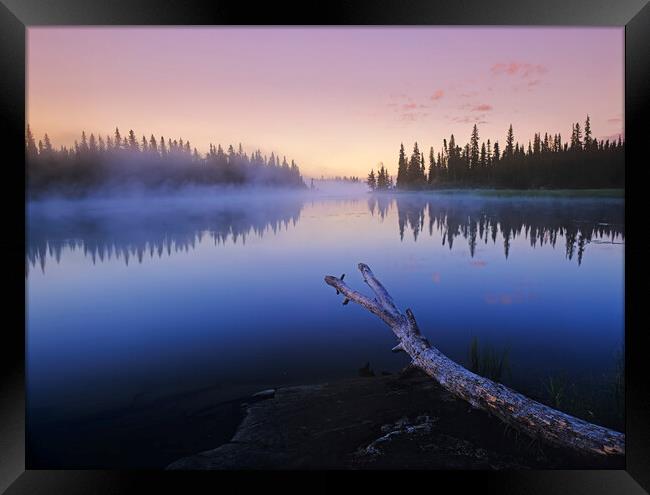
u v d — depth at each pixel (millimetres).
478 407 2875
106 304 6352
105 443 2951
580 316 5125
